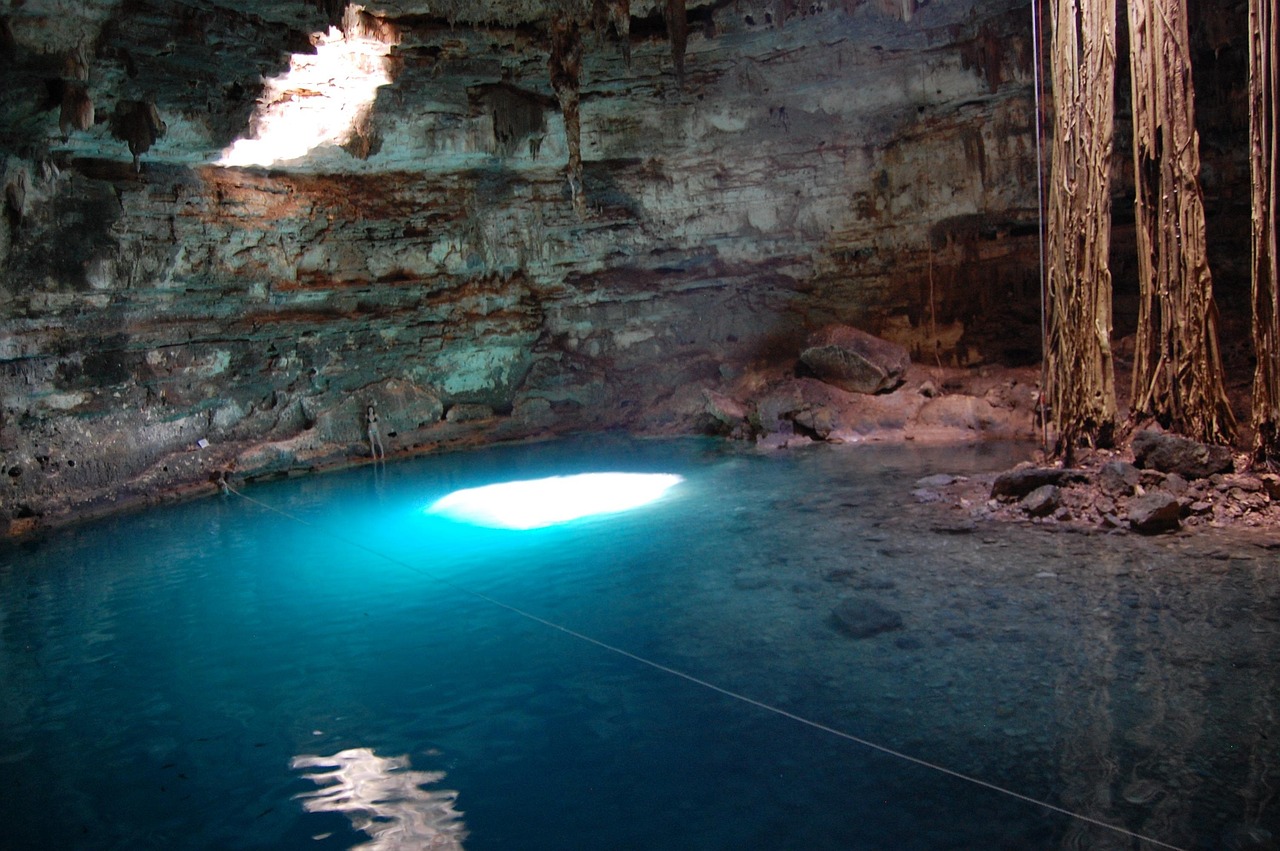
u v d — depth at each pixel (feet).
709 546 27.02
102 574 29.32
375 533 32.45
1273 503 24.62
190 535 34.42
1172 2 26.04
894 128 49.44
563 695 17.19
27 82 32.45
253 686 18.90
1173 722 14.19
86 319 40.45
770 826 12.26
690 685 17.12
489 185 53.57
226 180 44.88
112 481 41.34
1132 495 26.07
